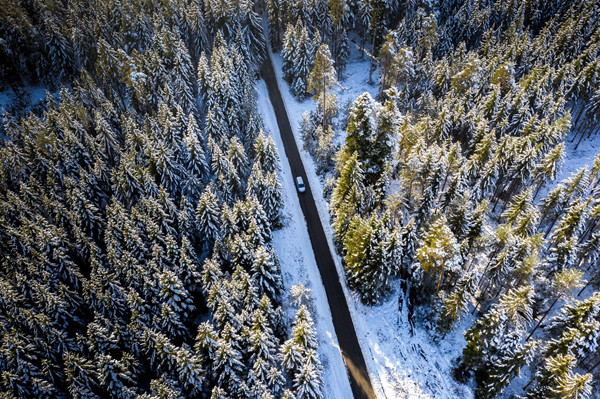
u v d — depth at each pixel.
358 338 38.94
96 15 67.88
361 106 42.94
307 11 71.56
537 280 40.06
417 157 42.84
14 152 48.16
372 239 36.88
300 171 57.22
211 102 57.91
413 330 38.69
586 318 31.45
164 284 34.94
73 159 49.31
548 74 57.50
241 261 39.41
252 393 29.95
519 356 29.52
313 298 42.53
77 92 58.19
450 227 40.16
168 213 44.09
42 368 32.78
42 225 40.94
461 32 75.12
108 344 32.69
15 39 63.66
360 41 81.94
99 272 36.03
